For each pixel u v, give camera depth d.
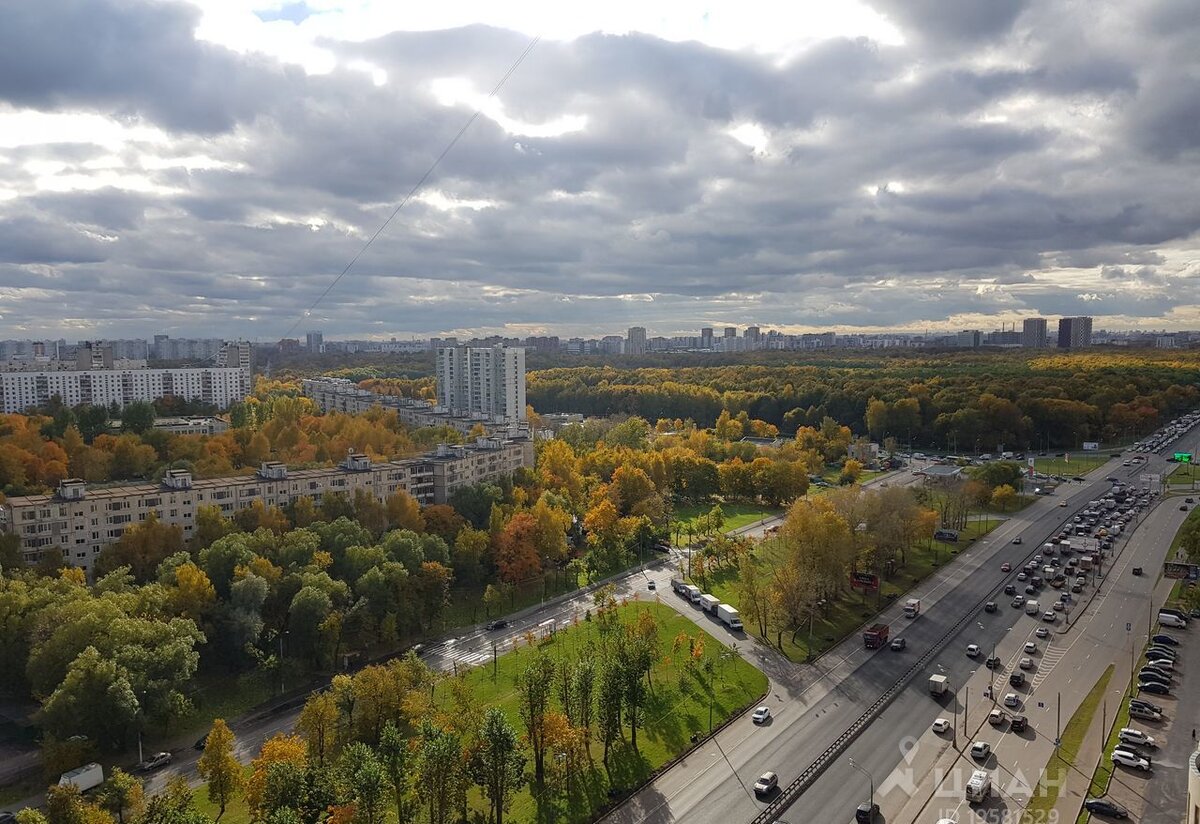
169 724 131.88
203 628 156.75
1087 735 125.75
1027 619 178.62
